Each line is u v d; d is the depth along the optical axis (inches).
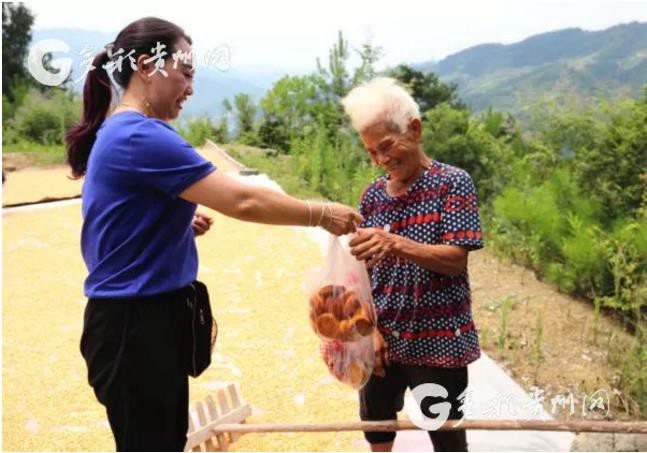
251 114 552.7
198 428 125.5
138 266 79.7
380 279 96.7
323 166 373.4
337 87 452.4
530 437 127.3
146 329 81.2
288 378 156.9
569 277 214.7
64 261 253.4
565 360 169.6
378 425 99.1
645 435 113.3
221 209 77.7
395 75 427.2
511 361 168.4
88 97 84.9
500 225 262.8
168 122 85.4
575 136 306.7
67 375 163.5
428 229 88.7
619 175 248.4
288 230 280.8
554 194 258.8
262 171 408.8
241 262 243.3
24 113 550.9
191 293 87.2
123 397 83.2
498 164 318.0
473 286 224.4
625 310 188.2
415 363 94.7
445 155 312.8
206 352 92.5
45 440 134.5
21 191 372.5
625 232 211.3
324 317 95.8
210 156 460.1
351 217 87.2
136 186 77.5
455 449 98.2
